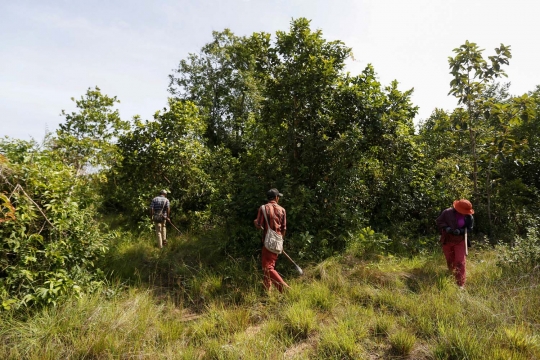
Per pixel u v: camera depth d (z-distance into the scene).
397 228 6.94
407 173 7.26
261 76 6.96
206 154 9.52
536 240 5.11
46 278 3.77
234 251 5.84
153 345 3.23
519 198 7.22
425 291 4.21
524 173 8.16
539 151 7.95
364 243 5.80
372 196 7.34
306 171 6.46
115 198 9.42
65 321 3.33
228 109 19.17
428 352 3.01
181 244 6.88
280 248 4.57
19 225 3.70
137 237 7.59
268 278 4.49
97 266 5.22
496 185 7.82
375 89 6.71
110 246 6.39
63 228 4.07
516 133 7.55
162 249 6.63
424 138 9.59
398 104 6.79
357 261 5.33
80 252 4.33
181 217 8.64
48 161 4.51
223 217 7.05
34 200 4.04
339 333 3.27
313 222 6.01
